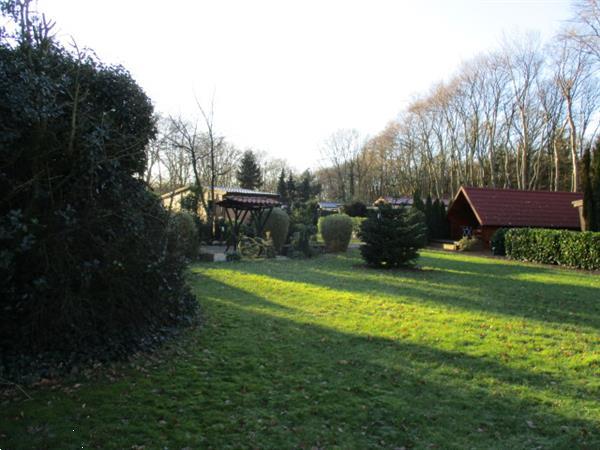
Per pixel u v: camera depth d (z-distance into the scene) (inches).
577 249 601.6
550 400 166.6
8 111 160.6
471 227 1057.5
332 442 133.7
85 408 147.6
